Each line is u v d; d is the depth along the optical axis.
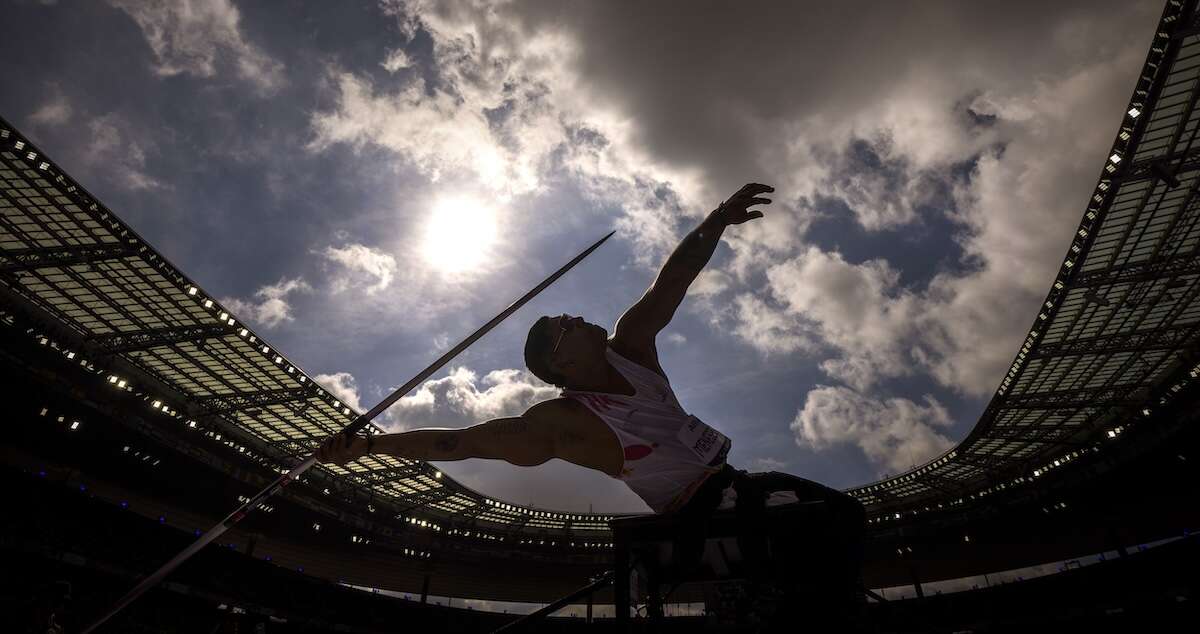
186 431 39.22
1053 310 34.47
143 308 31.84
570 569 61.34
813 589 2.07
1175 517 46.53
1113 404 43.81
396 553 55.50
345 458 2.19
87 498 30.25
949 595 43.34
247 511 2.45
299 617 38.34
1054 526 51.31
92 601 29.20
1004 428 48.00
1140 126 24.39
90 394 33.78
